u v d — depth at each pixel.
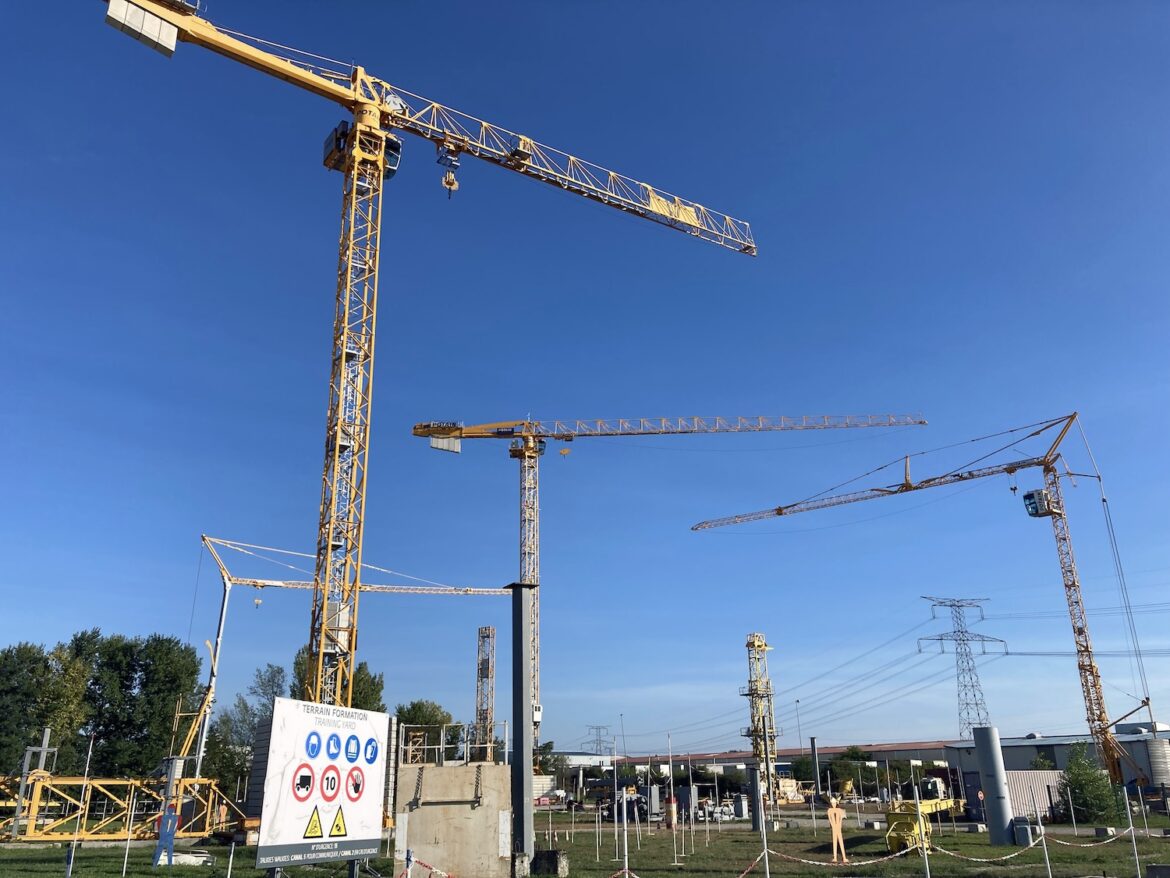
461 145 68.44
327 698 48.84
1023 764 111.25
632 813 76.81
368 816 16.61
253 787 49.62
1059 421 112.25
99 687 88.75
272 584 81.81
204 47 53.69
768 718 119.06
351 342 55.09
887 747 168.12
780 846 44.91
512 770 29.05
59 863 34.81
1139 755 96.94
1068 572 109.44
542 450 121.88
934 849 38.28
